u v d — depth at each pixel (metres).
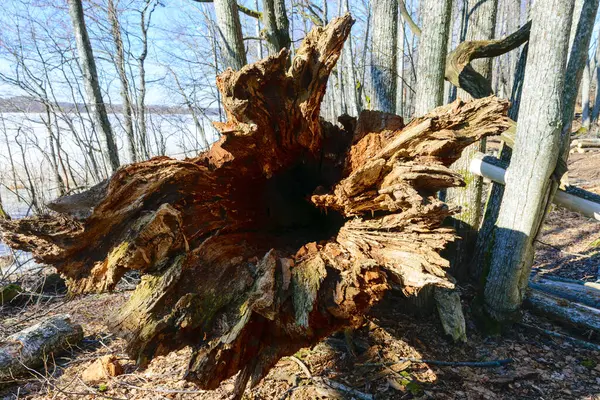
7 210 9.69
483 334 3.45
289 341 1.91
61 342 3.58
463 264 4.24
